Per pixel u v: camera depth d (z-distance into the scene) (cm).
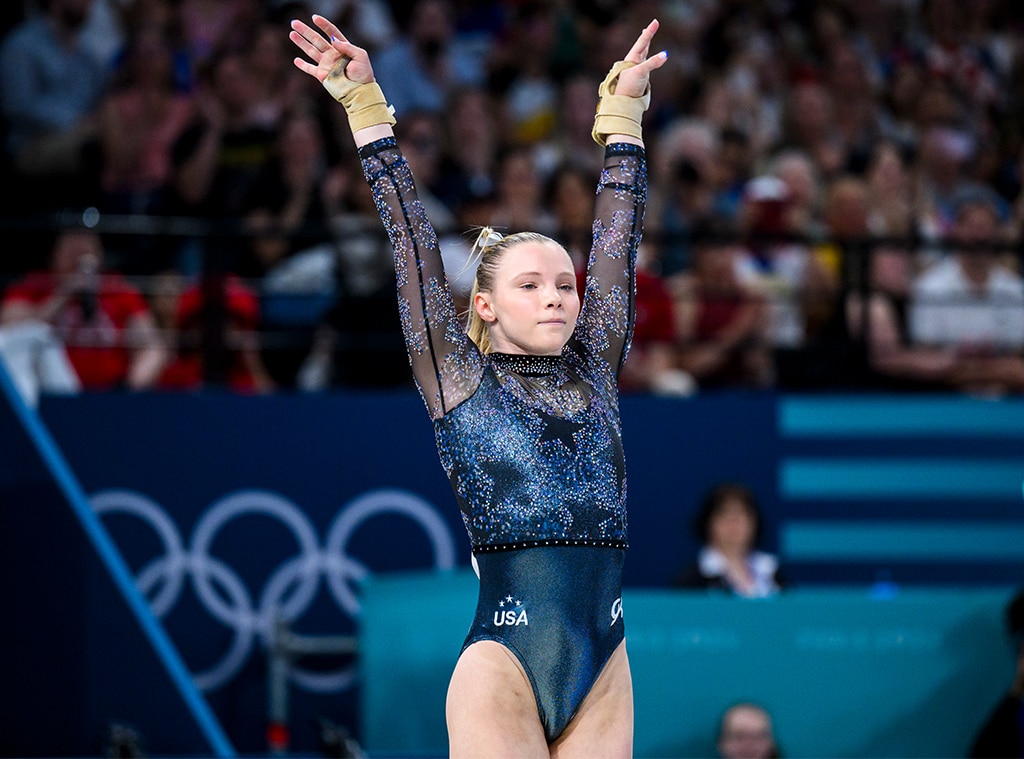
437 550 2475
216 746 2162
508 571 1096
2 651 2164
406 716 2130
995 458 2650
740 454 2591
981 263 2986
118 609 2178
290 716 2395
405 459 2491
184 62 3334
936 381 2822
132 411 2441
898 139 3794
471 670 1077
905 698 2117
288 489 2456
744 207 3067
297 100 3188
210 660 2400
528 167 3039
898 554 2616
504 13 3888
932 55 4094
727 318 2884
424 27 3578
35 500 2194
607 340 1202
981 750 2083
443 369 1136
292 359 2816
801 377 2750
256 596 2423
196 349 2709
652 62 1259
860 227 3077
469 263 1268
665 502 2559
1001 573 2633
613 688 1130
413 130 3156
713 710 2080
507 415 1123
